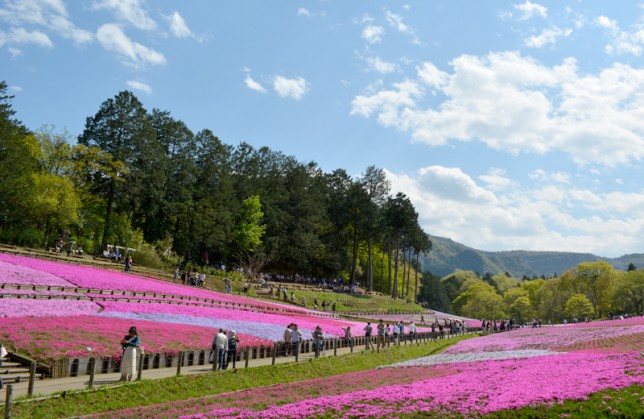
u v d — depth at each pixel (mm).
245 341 30969
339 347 38500
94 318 28906
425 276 163250
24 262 42844
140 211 84250
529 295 157625
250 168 110812
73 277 41125
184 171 88438
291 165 120500
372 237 115375
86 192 75750
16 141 61219
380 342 42062
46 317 26984
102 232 76312
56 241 62406
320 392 20766
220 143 97125
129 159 76375
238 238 94750
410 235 126625
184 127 93562
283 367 27359
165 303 40344
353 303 91062
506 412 15016
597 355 28375
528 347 40781
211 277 72875
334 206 119500
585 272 134250
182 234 87125
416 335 48469
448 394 18141
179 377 21938
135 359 20781
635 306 118250
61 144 74250
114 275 49031
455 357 35750
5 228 63000
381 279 135250
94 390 18328
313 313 61969
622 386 16828
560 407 14969
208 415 16156
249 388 22703
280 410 16688
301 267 112250
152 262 73500
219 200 92562
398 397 18078
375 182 115250
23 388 18062
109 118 77188
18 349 20797
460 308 170375
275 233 105438
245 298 62094
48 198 63938
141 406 17969
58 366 20250
